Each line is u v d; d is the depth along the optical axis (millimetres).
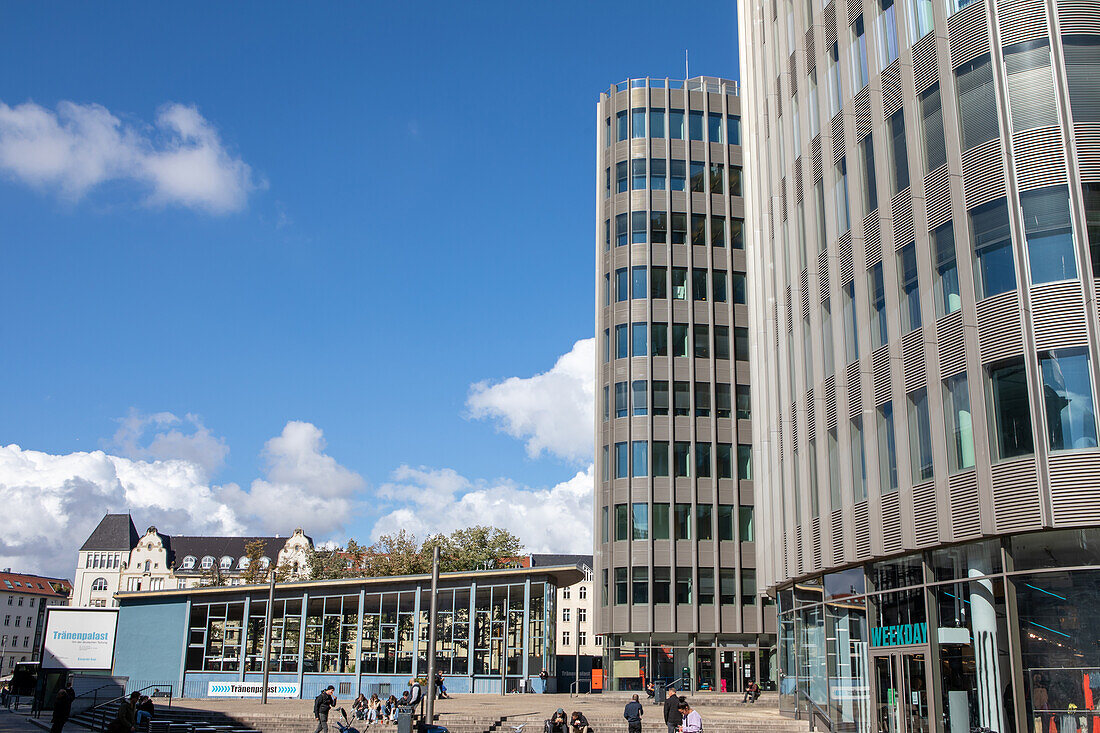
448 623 51500
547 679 49375
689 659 57500
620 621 58188
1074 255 22078
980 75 24328
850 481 28250
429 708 29656
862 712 27594
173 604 56781
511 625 50031
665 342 62406
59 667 55188
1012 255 22766
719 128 66625
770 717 33844
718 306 63469
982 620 22547
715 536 59469
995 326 22766
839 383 29047
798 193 33812
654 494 59844
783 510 35000
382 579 52844
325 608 54438
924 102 26188
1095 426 21016
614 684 57531
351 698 51812
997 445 22297
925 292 25031
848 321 29109
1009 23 24016
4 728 39562
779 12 36531
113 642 56219
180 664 55438
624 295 63719
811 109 32875
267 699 51594
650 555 58781
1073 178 22469
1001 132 23438
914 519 24828
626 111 66500
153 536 162625
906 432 25500
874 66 28469
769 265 38094
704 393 61906
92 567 162250
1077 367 21484
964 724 22844
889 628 26391
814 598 31578
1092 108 22969
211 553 165000
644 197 64625
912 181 25953
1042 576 21359
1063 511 20828
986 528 22047
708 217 64688
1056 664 20812
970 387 22938
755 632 58094
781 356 34906
